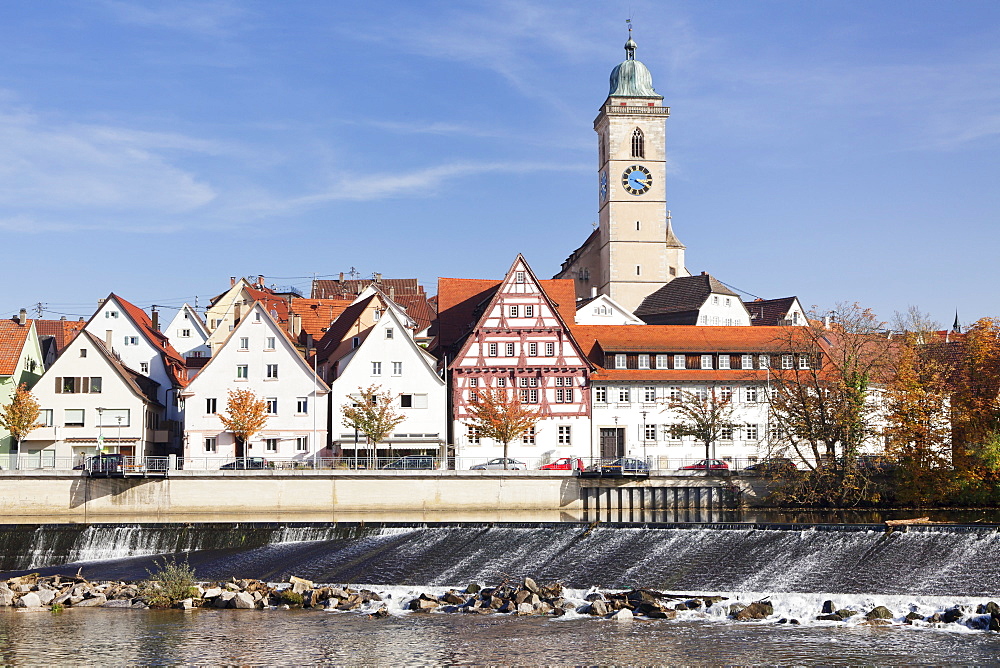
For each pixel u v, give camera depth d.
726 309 156.75
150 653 47.38
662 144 170.88
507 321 113.75
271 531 75.25
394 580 64.81
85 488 96.31
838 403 93.69
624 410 112.69
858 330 94.81
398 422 109.25
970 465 90.19
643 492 99.56
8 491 96.12
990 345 91.50
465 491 98.25
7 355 115.12
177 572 62.22
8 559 75.19
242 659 46.34
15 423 107.19
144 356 127.12
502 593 58.75
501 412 107.69
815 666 44.41
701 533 66.62
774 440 103.19
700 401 109.81
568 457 109.44
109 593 60.78
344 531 74.62
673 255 189.00
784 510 94.88
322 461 101.56
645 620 53.56
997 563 58.00
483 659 46.06
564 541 68.50
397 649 47.91
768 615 53.84
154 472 96.25
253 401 107.50
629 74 171.88
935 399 92.00
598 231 181.12
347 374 109.94
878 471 95.19
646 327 120.00
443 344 126.38
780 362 108.12
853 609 54.00
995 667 44.03
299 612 56.69
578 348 113.38
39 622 54.22
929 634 49.56
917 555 60.03
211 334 143.88
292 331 133.25
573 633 50.66
